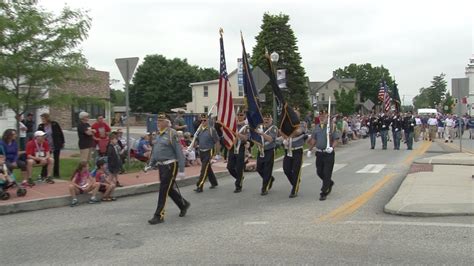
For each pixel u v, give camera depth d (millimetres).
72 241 7555
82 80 14727
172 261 6289
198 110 73562
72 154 20828
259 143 11906
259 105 12242
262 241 7207
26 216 9789
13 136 11914
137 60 15508
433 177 13078
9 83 13695
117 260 6410
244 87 12898
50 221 9227
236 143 12586
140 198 11883
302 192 12055
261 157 11867
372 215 9000
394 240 7117
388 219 8609
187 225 8508
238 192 12344
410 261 6090
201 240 7379
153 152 8953
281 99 11539
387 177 14297
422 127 37375
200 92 73312
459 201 9586
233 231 7930
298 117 11375
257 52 43844
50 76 13688
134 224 8727
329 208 9781
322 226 8141
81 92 17562
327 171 10922
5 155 11750
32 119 17516
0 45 13273
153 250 6867
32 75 13414
